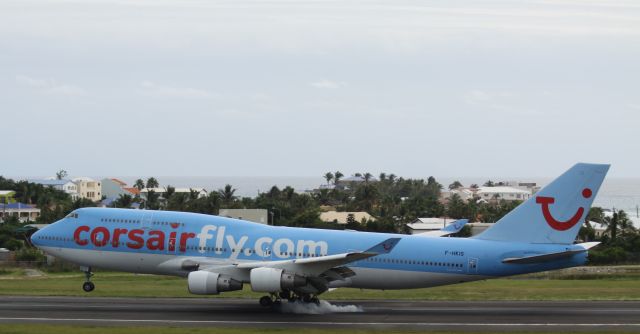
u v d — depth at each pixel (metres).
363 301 160.75
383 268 148.62
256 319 133.00
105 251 155.12
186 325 125.69
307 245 149.25
